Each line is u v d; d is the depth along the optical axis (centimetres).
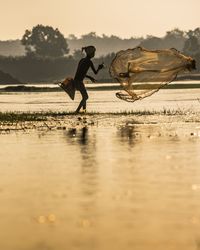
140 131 4472
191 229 1980
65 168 2967
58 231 1980
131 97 5612
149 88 5588
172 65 5578
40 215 2147
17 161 3189
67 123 5134
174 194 2400
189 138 4025
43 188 2531
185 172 2822
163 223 2042
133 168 2941
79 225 2034
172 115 5838
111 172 2847
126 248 1823
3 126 4947
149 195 2391
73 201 2317
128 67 5559
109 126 4859
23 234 1956
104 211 2183
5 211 2200
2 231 1986
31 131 4569
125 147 3641
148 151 3469
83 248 1828
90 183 2616
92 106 7662
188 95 10181
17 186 2575
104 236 1928
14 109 7425
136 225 2028
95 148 3622
